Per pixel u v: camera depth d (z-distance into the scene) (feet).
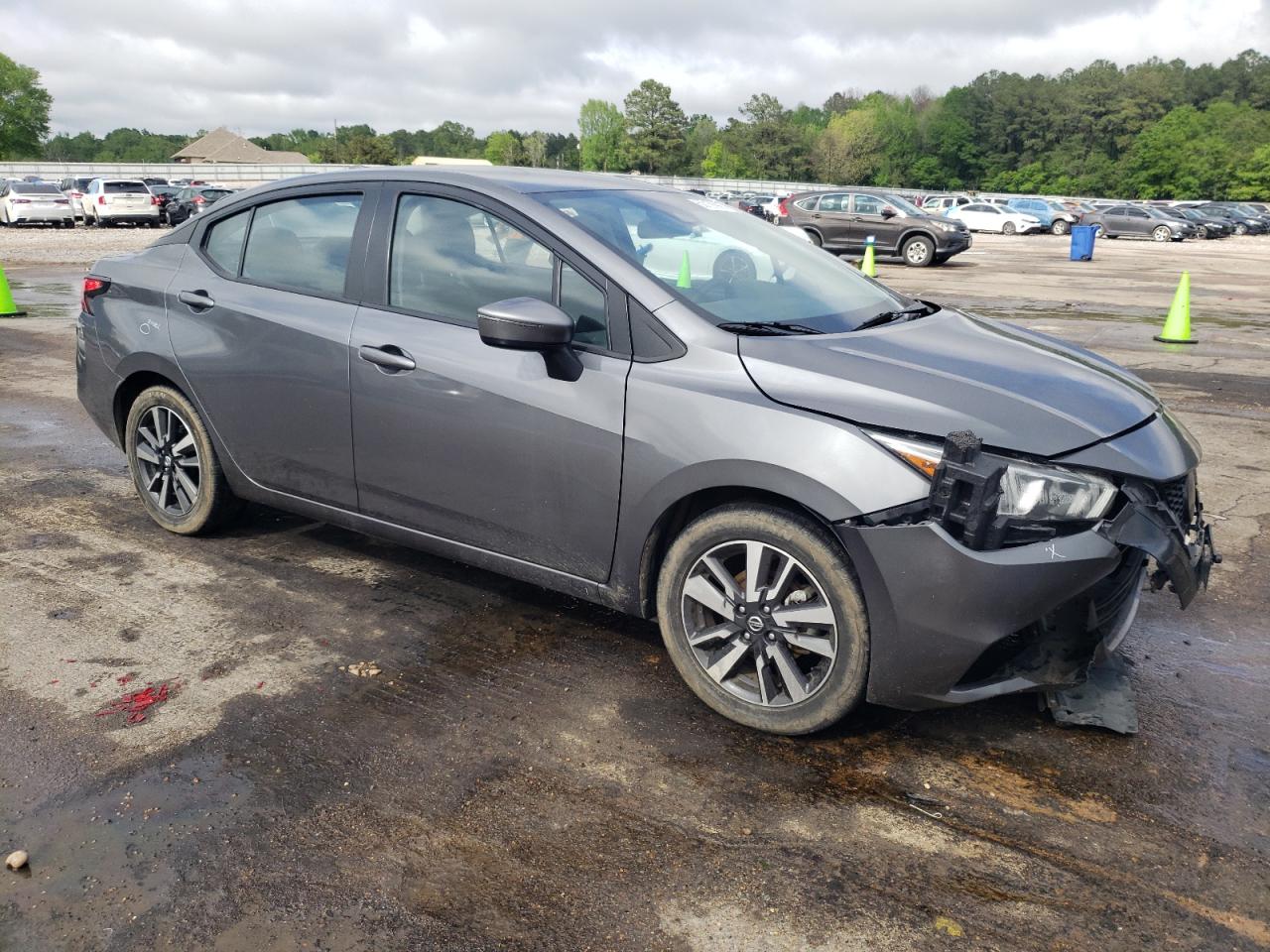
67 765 9.02
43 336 34.14
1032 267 76.59
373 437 11.66
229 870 7.73
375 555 14.24
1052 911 7.44
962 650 8.56
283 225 12.82
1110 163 362.53
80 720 9.77
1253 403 25.38
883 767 9.25
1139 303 49.42
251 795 8.64
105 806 8.44
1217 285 61.36
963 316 12.31
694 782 8.96
